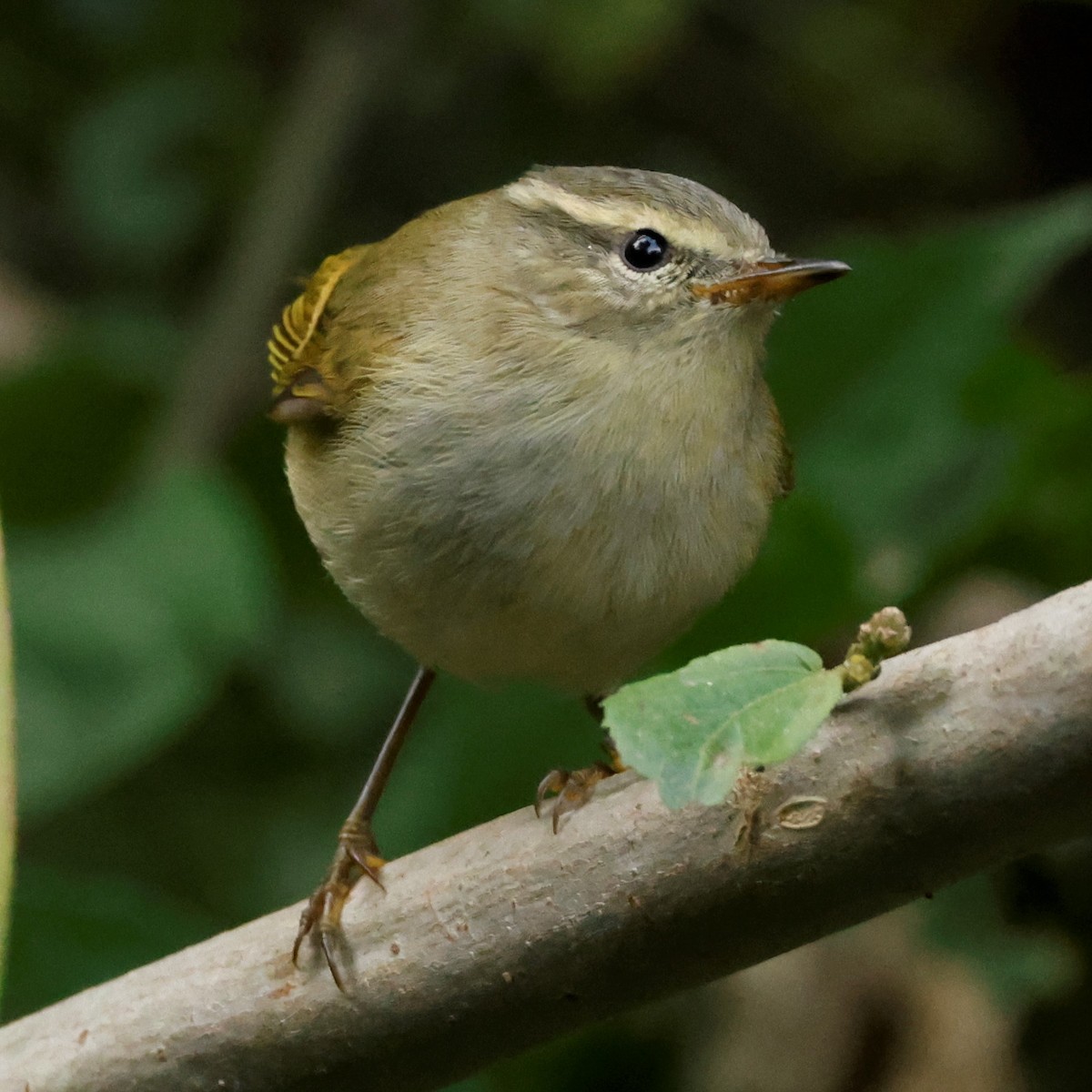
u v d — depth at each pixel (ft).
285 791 36.09
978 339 31.63
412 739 36.04
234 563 31.63
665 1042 30.86
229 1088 18.52
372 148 44.14
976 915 28.76
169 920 29.01
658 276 23.16
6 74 41.78
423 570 23.20
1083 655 15.57
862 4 43.88
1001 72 43.55
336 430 24.67
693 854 16.81
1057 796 15.75
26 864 33.01
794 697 14.60
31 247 44.14
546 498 22.61
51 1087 18.62
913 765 15.96
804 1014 30.83
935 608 32.60
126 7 41.93
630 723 14.38
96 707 30.35
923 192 43.29
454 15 41.24
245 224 39.73
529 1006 17.72
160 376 39.19
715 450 23.21
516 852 17.72
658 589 23.16
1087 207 31.78
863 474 31.65
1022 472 29.58
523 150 43.47
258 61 43.21
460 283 24.14
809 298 32.04
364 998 18.07
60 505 36.32
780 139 43.52
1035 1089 29.35
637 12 39.40
